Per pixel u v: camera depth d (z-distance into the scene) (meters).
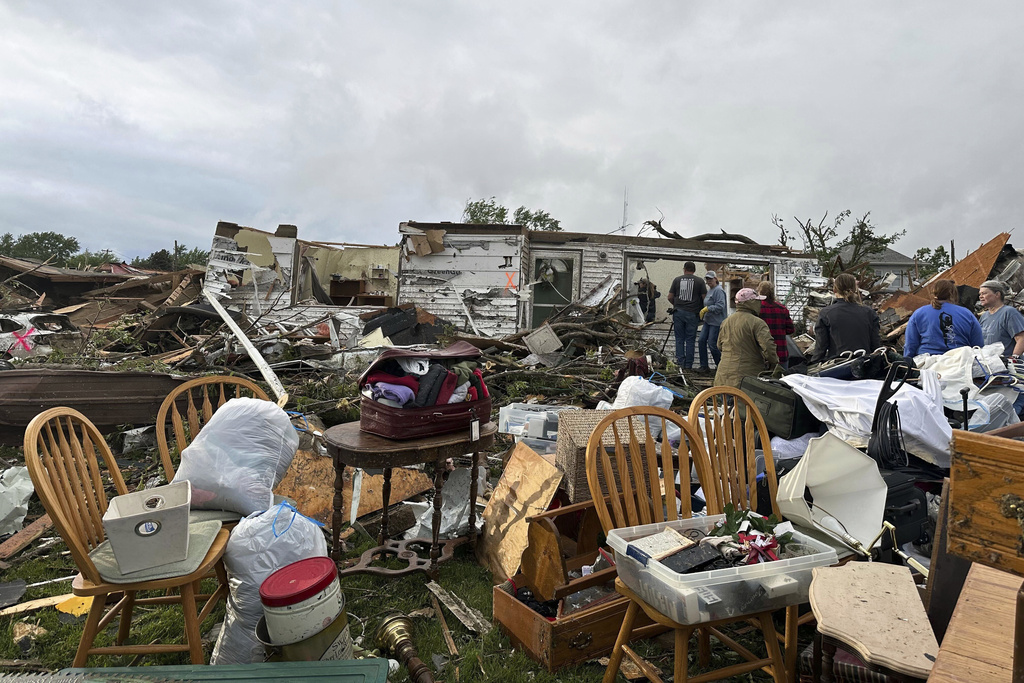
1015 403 3.75
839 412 3.42
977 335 4.45
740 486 2.66
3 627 2.85
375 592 3.19
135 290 17.14
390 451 2.99
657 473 2.47
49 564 3.50
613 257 11.52
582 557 3.06
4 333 8.76
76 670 1.80
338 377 7.91
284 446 2.90
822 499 2.52
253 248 11.44
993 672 1.12
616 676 2.45
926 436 3.01
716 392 2.71
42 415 2.23
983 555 0.92
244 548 2.35
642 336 11.51
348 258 17.41
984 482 0.91
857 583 1.88
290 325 10.52
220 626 2.86
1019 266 11.64
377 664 1.85
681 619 1.84
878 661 1.54
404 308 10.52
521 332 10.00
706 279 10.66
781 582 1.93
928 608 1.96
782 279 11.58
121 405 5.64
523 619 2.61
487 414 3.42
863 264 14.65
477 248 11.23
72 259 39.19
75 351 8.92
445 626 2.85
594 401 7.13
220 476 2.70
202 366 8.23
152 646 2.24
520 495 3.30
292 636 2.11
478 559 3.52
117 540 2.07
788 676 2.20
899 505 2.75
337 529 3.21
